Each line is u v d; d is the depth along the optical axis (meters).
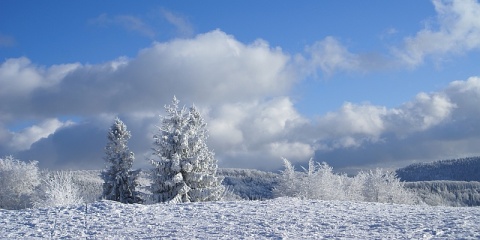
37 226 17.89
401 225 15.92
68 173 39.62
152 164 35.84
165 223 17.67
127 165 41.56
